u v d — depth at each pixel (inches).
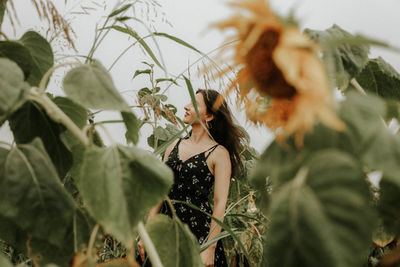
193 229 77.0
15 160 20.9
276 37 15.2
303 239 13.4
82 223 23.3
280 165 16.4
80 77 22.5
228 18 16.2
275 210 14.5
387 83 28.6
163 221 26.0
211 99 83.4
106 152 21.0
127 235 19.1
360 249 12.6
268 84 15.7
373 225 13.0
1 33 25.9
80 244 22.6
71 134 28.1
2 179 20.1
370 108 16.0
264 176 17.2
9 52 25.9
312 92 13.9
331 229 13.1
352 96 16.7
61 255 22.3
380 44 14.3
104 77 23.0
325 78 13.9
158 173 21.1
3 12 30.3
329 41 14.9
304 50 14.5
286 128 16.0
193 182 79.5
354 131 15.4
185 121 87.1
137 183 20.9
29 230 19.7
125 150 21.4
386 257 18.1
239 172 91.1
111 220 19.0
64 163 26.9
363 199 13.3
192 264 25.3
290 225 13.9
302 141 15.8
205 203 80.8
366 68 28.5
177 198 79.7
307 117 14.3
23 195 20.1
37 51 28.3
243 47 16.4
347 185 13.7
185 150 85.0
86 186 19.4
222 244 83.0
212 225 74.3
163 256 25.1
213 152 81.0
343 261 12.5
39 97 21.8
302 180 14.7
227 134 86.4
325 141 15.6
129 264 19.8
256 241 75.0
